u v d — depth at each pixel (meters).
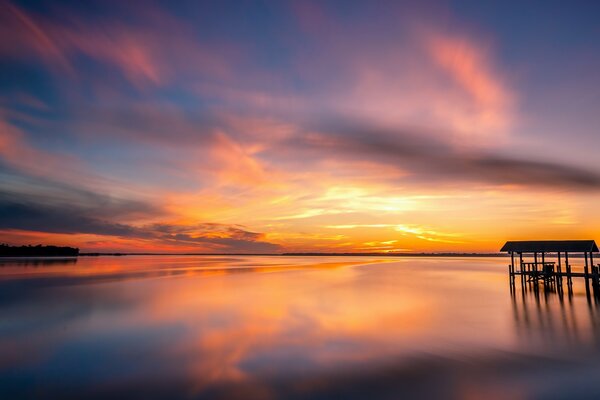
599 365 11.17
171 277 42.72
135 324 16.33
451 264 90.81
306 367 10.82
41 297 24.89
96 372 10.44
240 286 32.28
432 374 10.34
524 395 9.13
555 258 123.56
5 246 152.50
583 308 20.62
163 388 9.34
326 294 26.67
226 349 12.54
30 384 9.61
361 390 9.27
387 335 14.46
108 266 70.75
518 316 18.30
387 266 77.00
